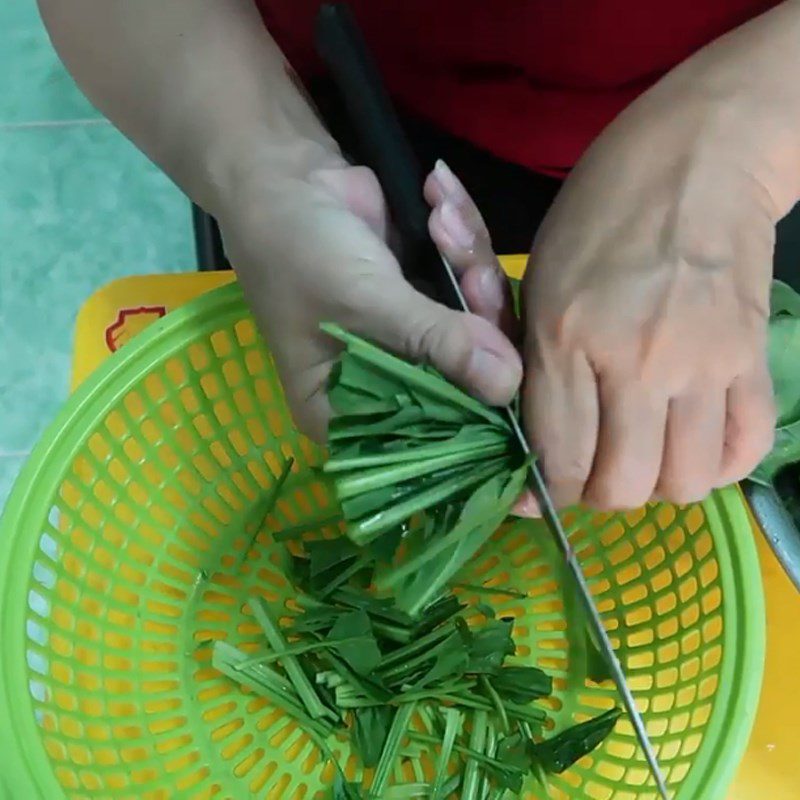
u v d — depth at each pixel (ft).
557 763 1.85
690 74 1.73
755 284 1.67
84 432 1.87
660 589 1.92
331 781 1.92
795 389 1.94
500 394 1.65
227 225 1.79
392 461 1.61
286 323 1.76
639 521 1.98
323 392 1.78
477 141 2.33
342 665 1.94
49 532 1.85
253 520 2.03
